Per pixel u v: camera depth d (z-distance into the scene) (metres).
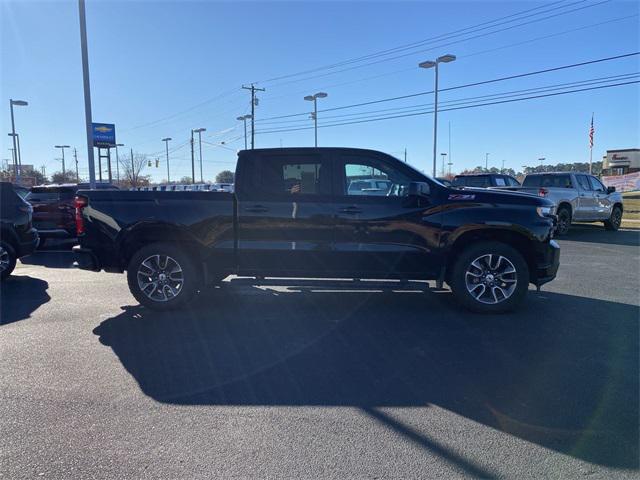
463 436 3.24
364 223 6.00
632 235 15.15
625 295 7.06
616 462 2.94
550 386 4.00
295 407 3.65
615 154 68.94
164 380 4.14
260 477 2.79
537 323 5.70
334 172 6.08
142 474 2.82
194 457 2.99
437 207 5.96
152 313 6.22
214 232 6.14
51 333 5.42
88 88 16.05
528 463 2.93
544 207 5.98
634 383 4.05
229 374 4.27
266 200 6.08
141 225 6.17
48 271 9.54
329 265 6.12
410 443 3.15
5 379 4.17
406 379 4.14
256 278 6.36
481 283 6.04
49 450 3.07
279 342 5.08
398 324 5.68
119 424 3.40
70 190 12.41
